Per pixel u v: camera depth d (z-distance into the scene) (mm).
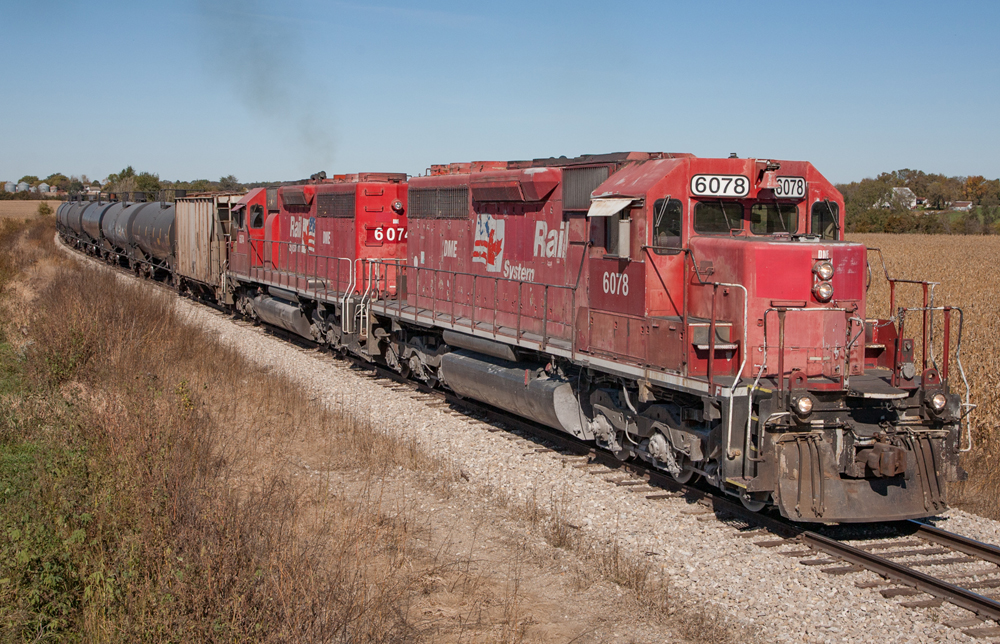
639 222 10180
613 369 10695
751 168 10133
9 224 69875
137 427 9898
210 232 27719
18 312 21188
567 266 12180
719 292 9703
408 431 13344
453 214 15742
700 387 9125
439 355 15711
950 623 6895
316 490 9953
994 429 12742
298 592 6297
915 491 9055
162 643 5836
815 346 9406
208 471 9781
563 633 6691
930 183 123062
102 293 21312
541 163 13617
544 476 11031
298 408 13961
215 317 26891
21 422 10977
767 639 6668
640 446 10922
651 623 6867
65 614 6336
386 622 6551
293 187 22297
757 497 9195
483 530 9023
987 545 8422
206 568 6512
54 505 8023
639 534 8945
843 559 8266
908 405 9070
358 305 18250
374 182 18875
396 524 8883
